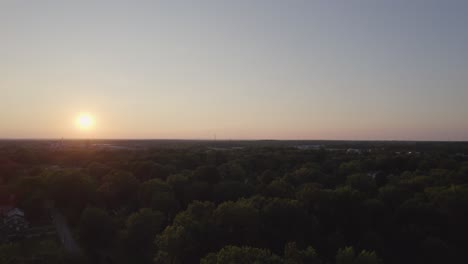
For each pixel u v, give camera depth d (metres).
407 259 54.59
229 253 39.75
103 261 58.03
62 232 71.69
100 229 65.88
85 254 60.28
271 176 107.38
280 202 60.66
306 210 62.69
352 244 58.28
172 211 77.50
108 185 88.81
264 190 83.75
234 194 84.94
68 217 81.06
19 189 88.25
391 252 56.06
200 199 85.69
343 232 60.94
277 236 55.44
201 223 54.50
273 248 53.78
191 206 61.22
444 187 75.19
